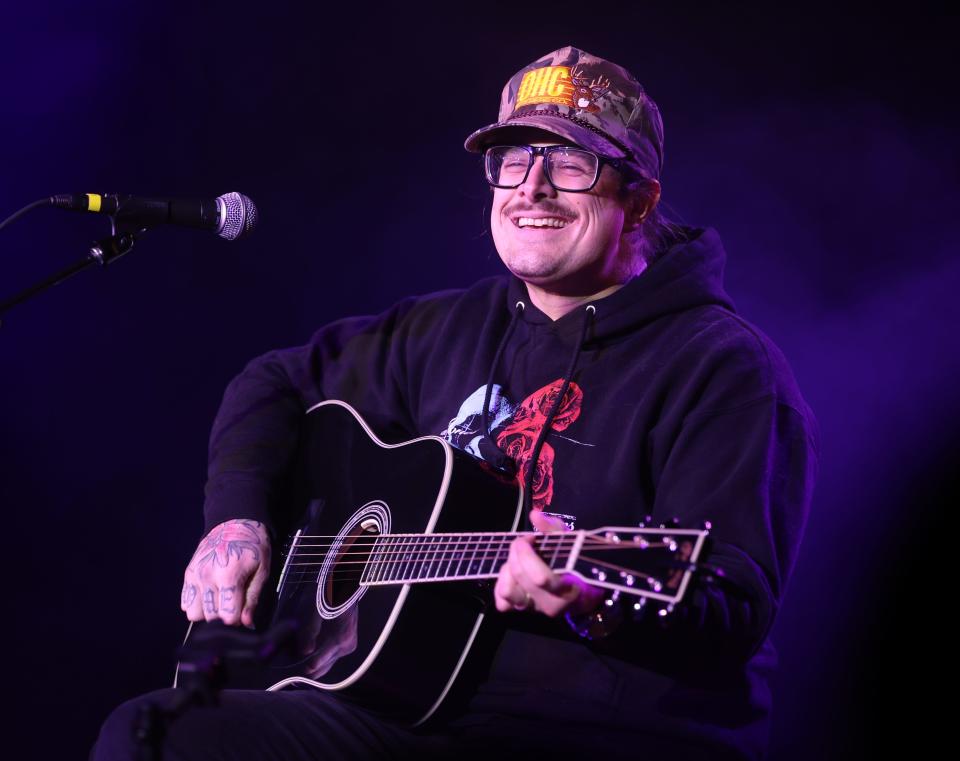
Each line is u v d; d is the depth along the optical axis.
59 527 17.48
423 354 10.95
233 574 9.53
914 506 15.92
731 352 8.98
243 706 8.41
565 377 9.62
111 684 16.77
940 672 15.05
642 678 8.38
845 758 15.07
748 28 17.92
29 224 18.47
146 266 18.44
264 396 11.24
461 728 8.66
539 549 7.14
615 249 9.82
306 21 19.39
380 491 9.58
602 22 18.62
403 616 8.41
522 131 9.83
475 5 19.14
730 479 8.30
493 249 18.70
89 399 18.08
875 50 17.31
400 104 19.30
